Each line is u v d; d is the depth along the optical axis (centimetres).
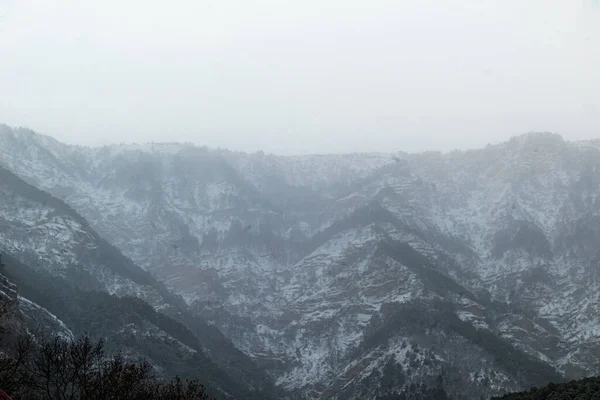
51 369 8356
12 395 7606
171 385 8631
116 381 7850
